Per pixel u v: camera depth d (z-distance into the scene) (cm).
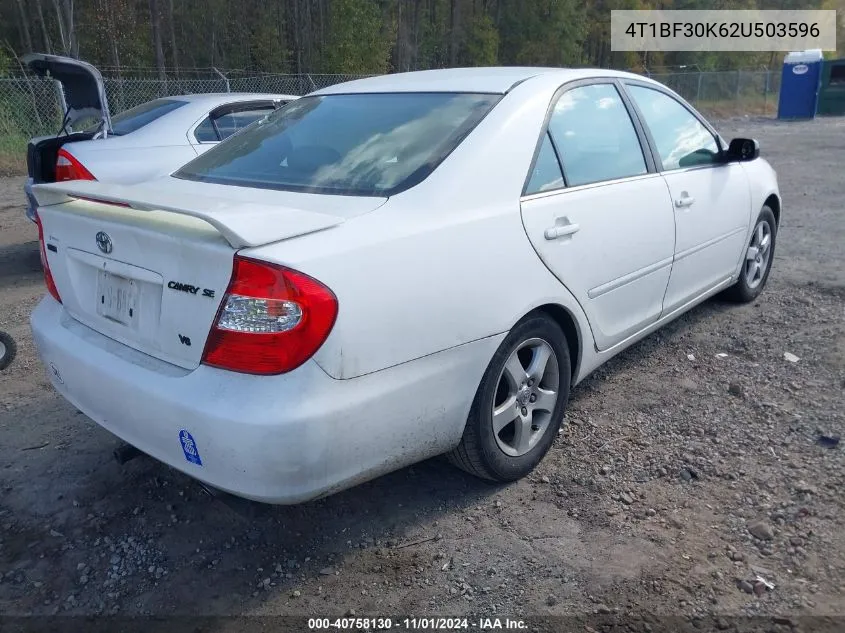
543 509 294
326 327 220
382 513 294
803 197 1007
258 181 297
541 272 296
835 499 294
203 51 3188
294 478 224
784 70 2823
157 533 286
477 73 350
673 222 389
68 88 631
